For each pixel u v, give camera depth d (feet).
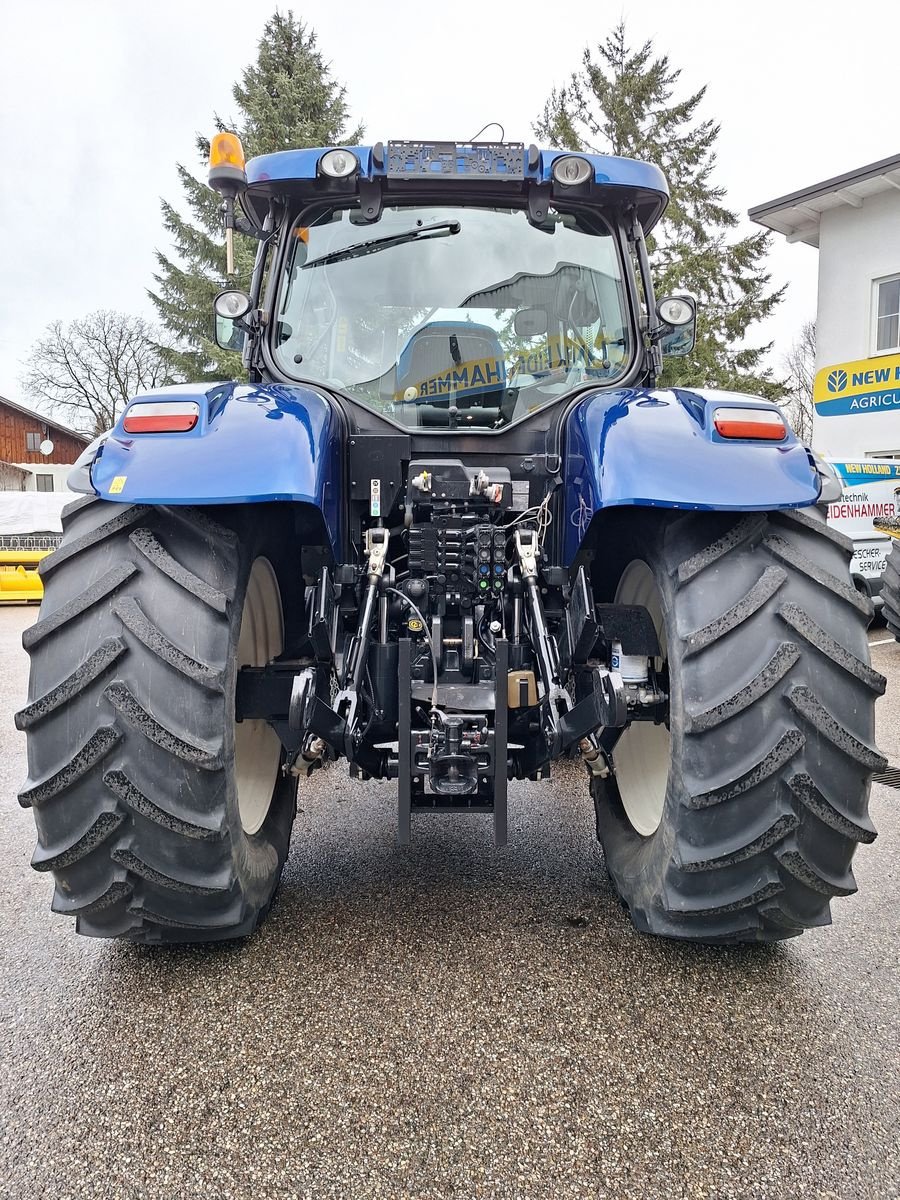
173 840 6.19
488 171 9.31
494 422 9.21
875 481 31.99
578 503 7.72
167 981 7.11
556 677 7.34
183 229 76.13
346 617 8.29
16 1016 6.66
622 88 83.66
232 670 6.54
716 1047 6.24
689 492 6.33
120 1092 5.79
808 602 6.31
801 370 127.65
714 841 6.24
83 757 5.97
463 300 9.45
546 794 12.44
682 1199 4.92
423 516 8.19
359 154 9.29
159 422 6.48
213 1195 4.94
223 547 6.57
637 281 9.88
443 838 10.44
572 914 8.28
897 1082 5.89
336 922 8.11
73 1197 4.94
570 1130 5.43
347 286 9.52
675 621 6.47
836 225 55.26
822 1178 5.07
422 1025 6.47
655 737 9.01
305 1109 5.60
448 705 7.27
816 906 6.63
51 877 9.61
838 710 6.11
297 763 7.81
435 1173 5.09
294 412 7.01
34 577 43.29
